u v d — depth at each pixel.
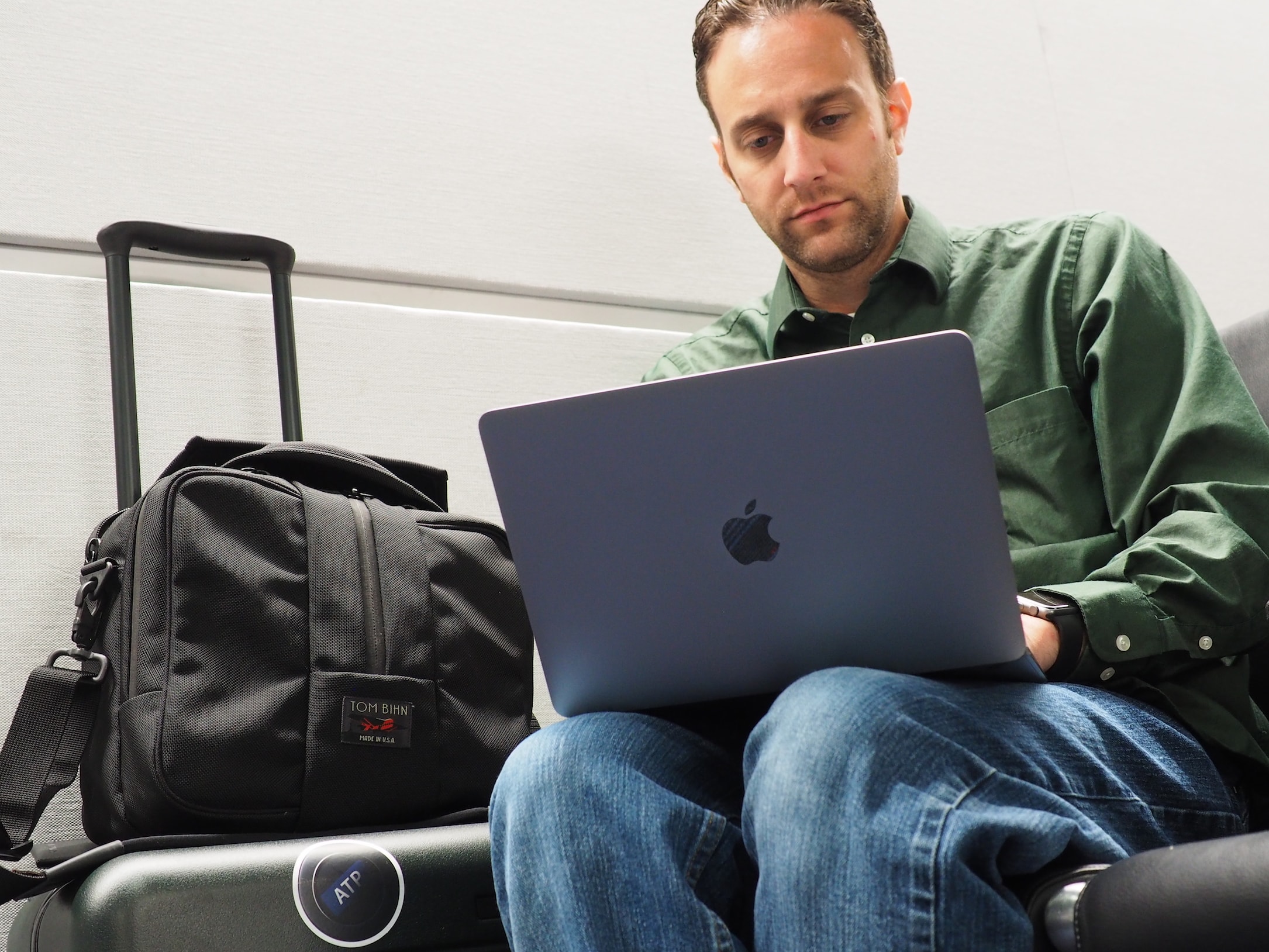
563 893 0.63
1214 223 1.81
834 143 1.07
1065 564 0.92
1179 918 0.48
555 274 1.45
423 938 0.88
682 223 1.53
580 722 0.70
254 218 1.32
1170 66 1.86
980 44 1.74
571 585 0.69
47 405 1.19
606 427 0.66
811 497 0.65
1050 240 1.06
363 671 0.97
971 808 0.57
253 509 0.97
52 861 0.93
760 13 1.10
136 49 1.31
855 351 0.62
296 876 0.84
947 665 0.68
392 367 1.35
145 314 1.25
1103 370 0.95
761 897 0.59
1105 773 0.67
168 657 0.91
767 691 0.71
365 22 1.42
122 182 1.27
